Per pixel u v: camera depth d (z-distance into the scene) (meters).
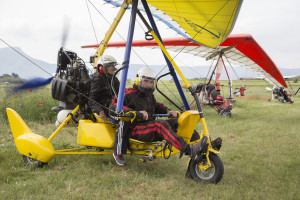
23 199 2.74
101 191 3.03
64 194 2.92
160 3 4.23
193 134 3.78
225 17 3.89
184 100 4.20
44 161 3.82
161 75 4.13
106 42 4.75
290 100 19.27
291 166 4.25
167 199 2.92
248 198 2.94
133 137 3.69
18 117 4.01
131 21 3.73
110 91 4.05
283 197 3.01
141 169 3.96
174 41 12.25
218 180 3.33
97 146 3.82
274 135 6.89
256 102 19.34
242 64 15.33
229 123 8.78
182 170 3.99
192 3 3.75
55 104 8.23
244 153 5.03
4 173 3.50
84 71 4.34
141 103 3.79
